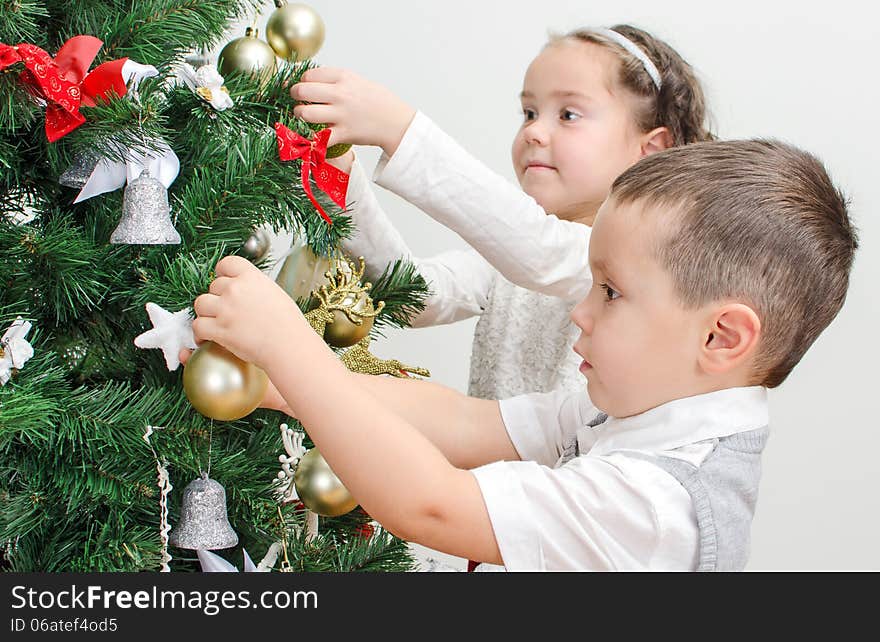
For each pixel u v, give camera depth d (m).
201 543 0.73
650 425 0.78
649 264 0.75
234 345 0.69
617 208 0.78
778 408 1.80
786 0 1.72
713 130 1.63
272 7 1.36
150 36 0.72
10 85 0.63
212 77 0.73
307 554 0.84
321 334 0.82
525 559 0.73
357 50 1.79
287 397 0.71
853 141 1.73
